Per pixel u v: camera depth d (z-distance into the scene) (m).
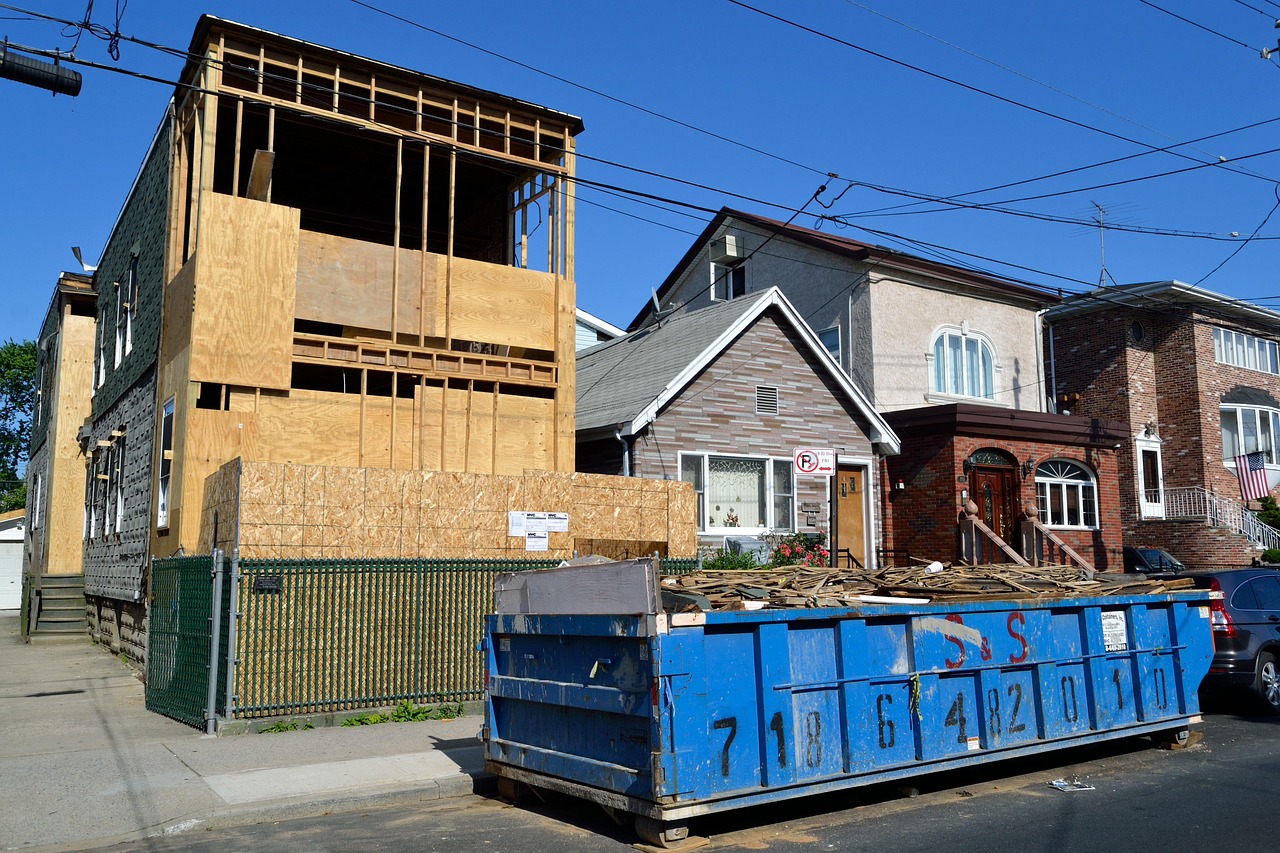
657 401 17.23
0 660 17.52
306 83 13.88
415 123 15.11
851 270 23.59
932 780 8.66
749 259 26.77
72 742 9.80
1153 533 28.56
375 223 18.47
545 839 6.84
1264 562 26.05
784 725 6.93
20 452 58.75
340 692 10.81
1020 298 25.47
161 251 15.65
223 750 9.37
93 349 23.78
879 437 20.33
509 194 18.00
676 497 14.21
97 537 20.67
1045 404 25.92
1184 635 10.08
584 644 7.14
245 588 10.45
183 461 12.78
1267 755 9.64
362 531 11.51
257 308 13.28
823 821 7.28
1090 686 9.04
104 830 6.96
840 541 19.81
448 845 6.69
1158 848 6.47
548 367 15.48
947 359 24.19
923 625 7.81
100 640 20.08
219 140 16.62
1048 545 21.89
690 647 6.55
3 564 38.56
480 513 12.38
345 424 13.87
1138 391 30.08
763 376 19.00
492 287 15.23
